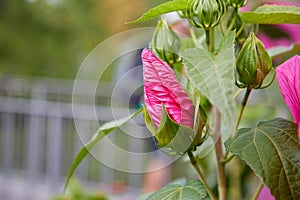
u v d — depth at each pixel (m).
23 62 7.06
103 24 6.14
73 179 0.98
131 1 5.64
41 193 3.89
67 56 6.94
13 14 7.07
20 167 4.10
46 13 6.91
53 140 3.91
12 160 4.13
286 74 0.48
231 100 0.40
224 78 0.40
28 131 4.06
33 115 4.00
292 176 0.45
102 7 6.00
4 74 6.95
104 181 3.36
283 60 0.64
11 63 7.06
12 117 4.15
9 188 4.00
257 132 0.48
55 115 3.92
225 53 0.41
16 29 7.10
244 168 0.83
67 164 3.88
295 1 0.85
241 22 0.52
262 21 0.52
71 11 6.77
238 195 0.83
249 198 0.89
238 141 0.47
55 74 6.98
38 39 7.09
